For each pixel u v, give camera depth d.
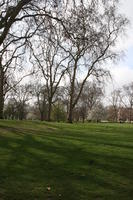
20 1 22.14
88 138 23.88
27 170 13.81
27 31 24.98
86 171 13.81
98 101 110.31
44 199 10.63
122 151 18.05
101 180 12.67
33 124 35.34
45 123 37.53
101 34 24.50
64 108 99.38
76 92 70.62
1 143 19.89
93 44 24.14
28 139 21.64
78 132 29.73
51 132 28.25
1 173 13.29
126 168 14.37
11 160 15.37
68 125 37.34
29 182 12.27
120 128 36.06
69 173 13.50
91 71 48.50
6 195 10.90
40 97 93.44
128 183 12.38
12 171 13.61
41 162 15.16
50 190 11.47
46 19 23.08
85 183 12.30
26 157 16.03
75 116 116.38
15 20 22.89
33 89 92.19
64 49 24.41
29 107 115.88
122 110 136.00
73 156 16.47
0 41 22.53
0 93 42.00
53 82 54.47
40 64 28.16
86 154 16.97
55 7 22.55
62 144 19.88
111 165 14.81
